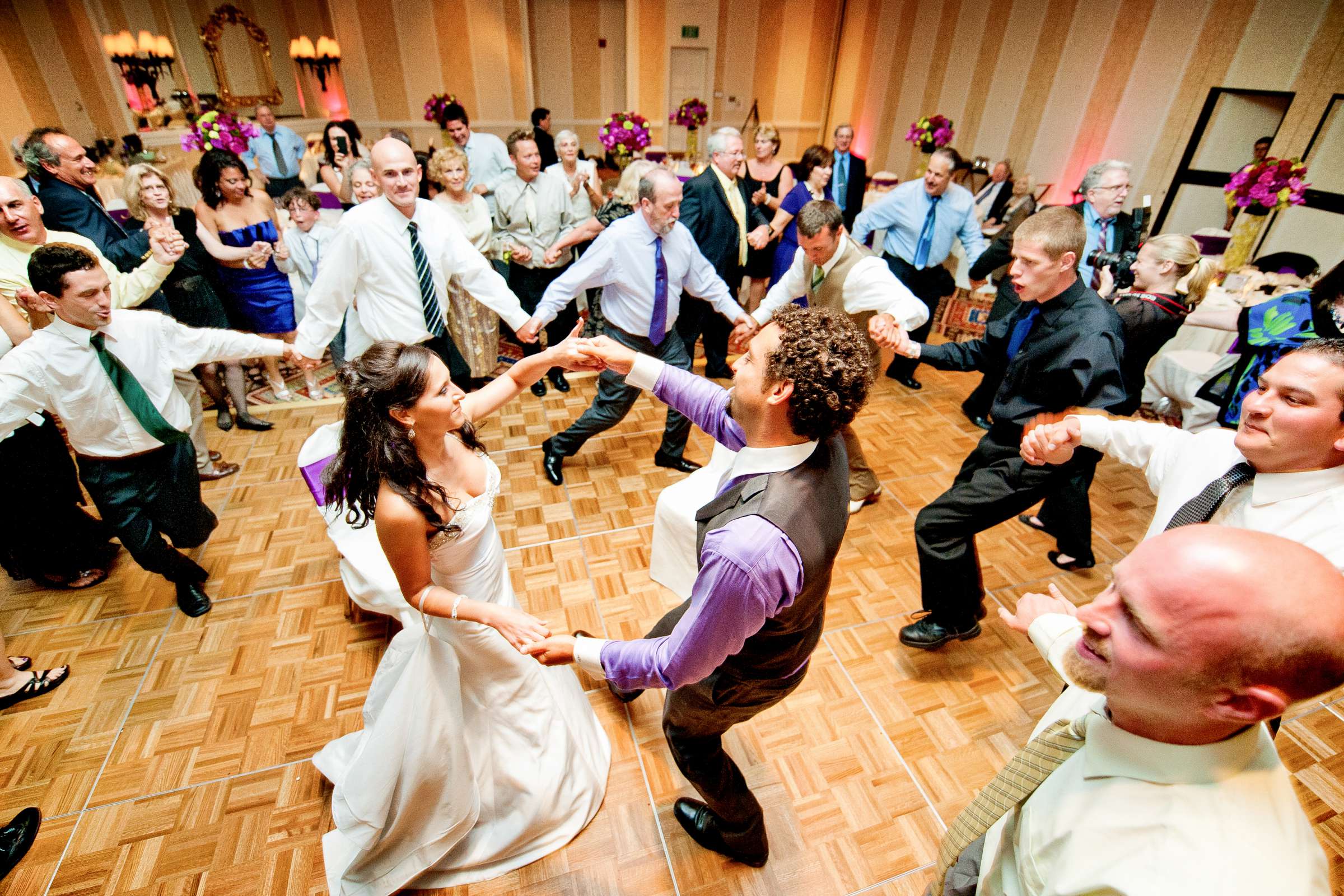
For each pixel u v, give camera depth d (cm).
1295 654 56
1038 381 190
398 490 118
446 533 129
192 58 705
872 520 294
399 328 278
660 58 843
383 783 141
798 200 412
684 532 229
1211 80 459
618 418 300
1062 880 75
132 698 205
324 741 193
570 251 415
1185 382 337
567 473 321
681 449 318
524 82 842
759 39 846
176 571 228
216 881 160
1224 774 67
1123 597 66
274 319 372
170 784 181
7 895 157
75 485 239
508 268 412
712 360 426
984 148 651
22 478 221
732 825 154
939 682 216
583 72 876
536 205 400
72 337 183
